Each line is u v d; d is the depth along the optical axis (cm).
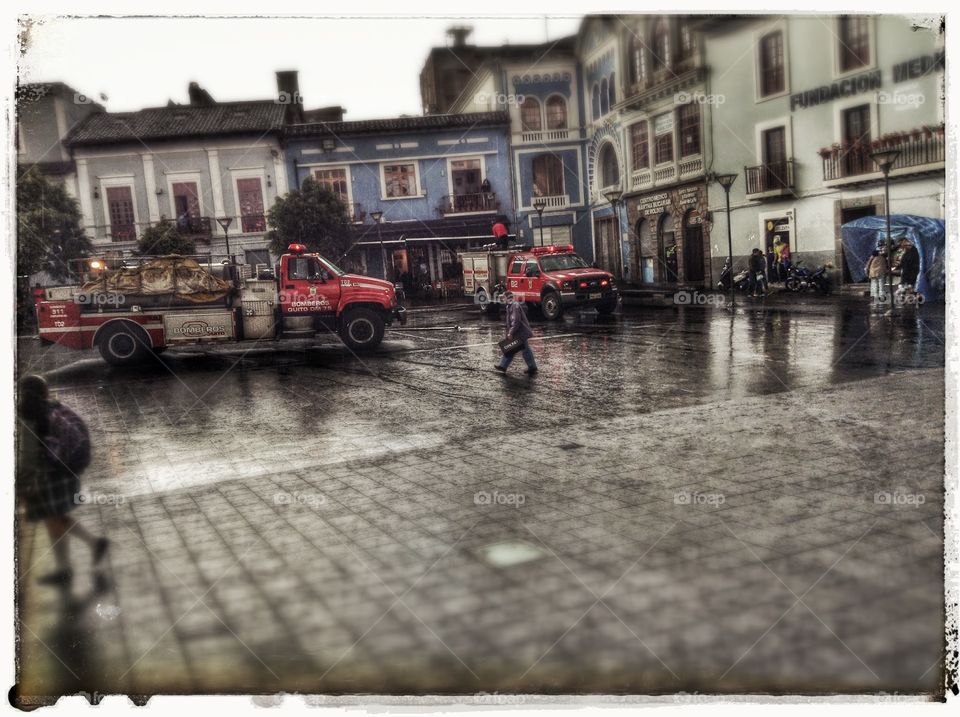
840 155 1734
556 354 1225
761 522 472
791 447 629
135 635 383
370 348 1345
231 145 1741
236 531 504
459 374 1093
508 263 1825
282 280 1300
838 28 1686
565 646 349
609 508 512
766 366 995
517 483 578
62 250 1212
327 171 2038
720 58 1981
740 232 2044
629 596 388
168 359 1326
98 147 1539
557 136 2183
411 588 409
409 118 2094
